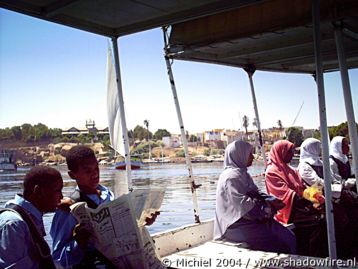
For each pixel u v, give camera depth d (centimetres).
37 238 225
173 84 427
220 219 412
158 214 270
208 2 312
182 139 430
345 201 464
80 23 346
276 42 412
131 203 247
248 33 366
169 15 338
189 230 397
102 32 367
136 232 245
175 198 1391
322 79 281
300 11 335
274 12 350
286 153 473
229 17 377
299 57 486
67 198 268
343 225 444
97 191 281
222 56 466
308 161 493
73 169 271
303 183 485
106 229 242
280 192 457
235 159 420
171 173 3391
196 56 447
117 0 302
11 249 211
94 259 258
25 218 223
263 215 393
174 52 416
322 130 282
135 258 246
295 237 413
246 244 391
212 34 388
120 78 384
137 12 330
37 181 232
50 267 228
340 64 318
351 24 339
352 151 321
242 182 407
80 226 243
